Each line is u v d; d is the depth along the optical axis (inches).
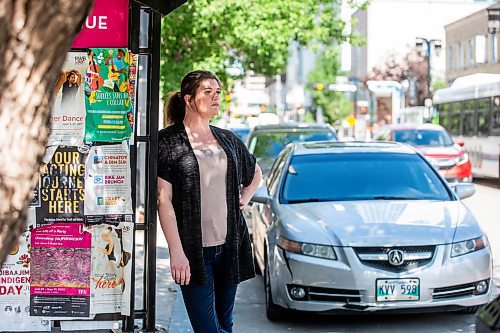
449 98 1229.7
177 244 192.1
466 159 890.1
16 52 86.4
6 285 222.1
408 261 295.0
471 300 299.0
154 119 223.0
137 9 220.2
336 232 299.9
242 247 204.5
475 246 302.8
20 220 90.5
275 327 310.3
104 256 222.7
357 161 362.0
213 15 763.4
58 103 219.0
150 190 226.1
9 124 87.4
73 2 87.3
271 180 394.6
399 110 2103.8
